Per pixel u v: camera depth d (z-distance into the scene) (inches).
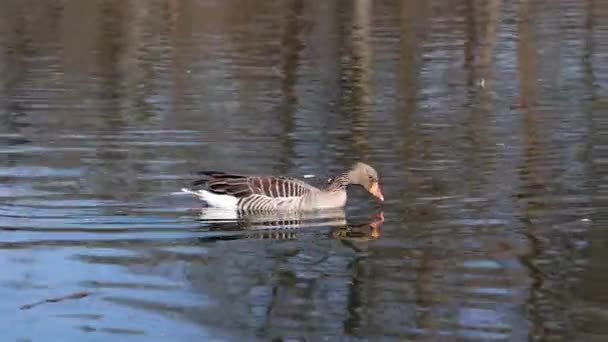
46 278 485.1
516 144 752.3
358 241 542.9
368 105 901.2
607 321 423.2
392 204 613.3
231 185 615.5
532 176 662.5
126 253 522.9
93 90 985.5
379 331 416.2
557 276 476.4
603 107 877.2
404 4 1612.9
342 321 425.7
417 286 468.4
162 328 424.2
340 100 924.6
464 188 640.4
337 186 620.4
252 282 476.1
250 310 440.5
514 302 445.7
